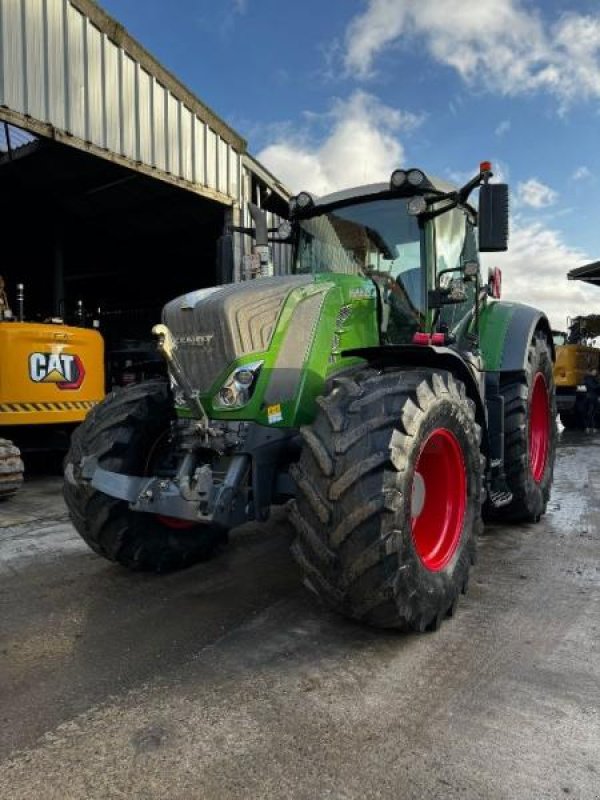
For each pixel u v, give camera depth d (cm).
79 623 319
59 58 715
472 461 333
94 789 195
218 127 969
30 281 1555
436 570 303
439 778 197
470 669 267
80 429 371
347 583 268
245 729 224
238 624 316
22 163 885
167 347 305
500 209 353
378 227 404
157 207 1066
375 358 341
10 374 668
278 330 319
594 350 1410
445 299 379
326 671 266
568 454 944
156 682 259
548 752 210
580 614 324
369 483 264
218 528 408
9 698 248
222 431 311
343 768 203
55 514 563
